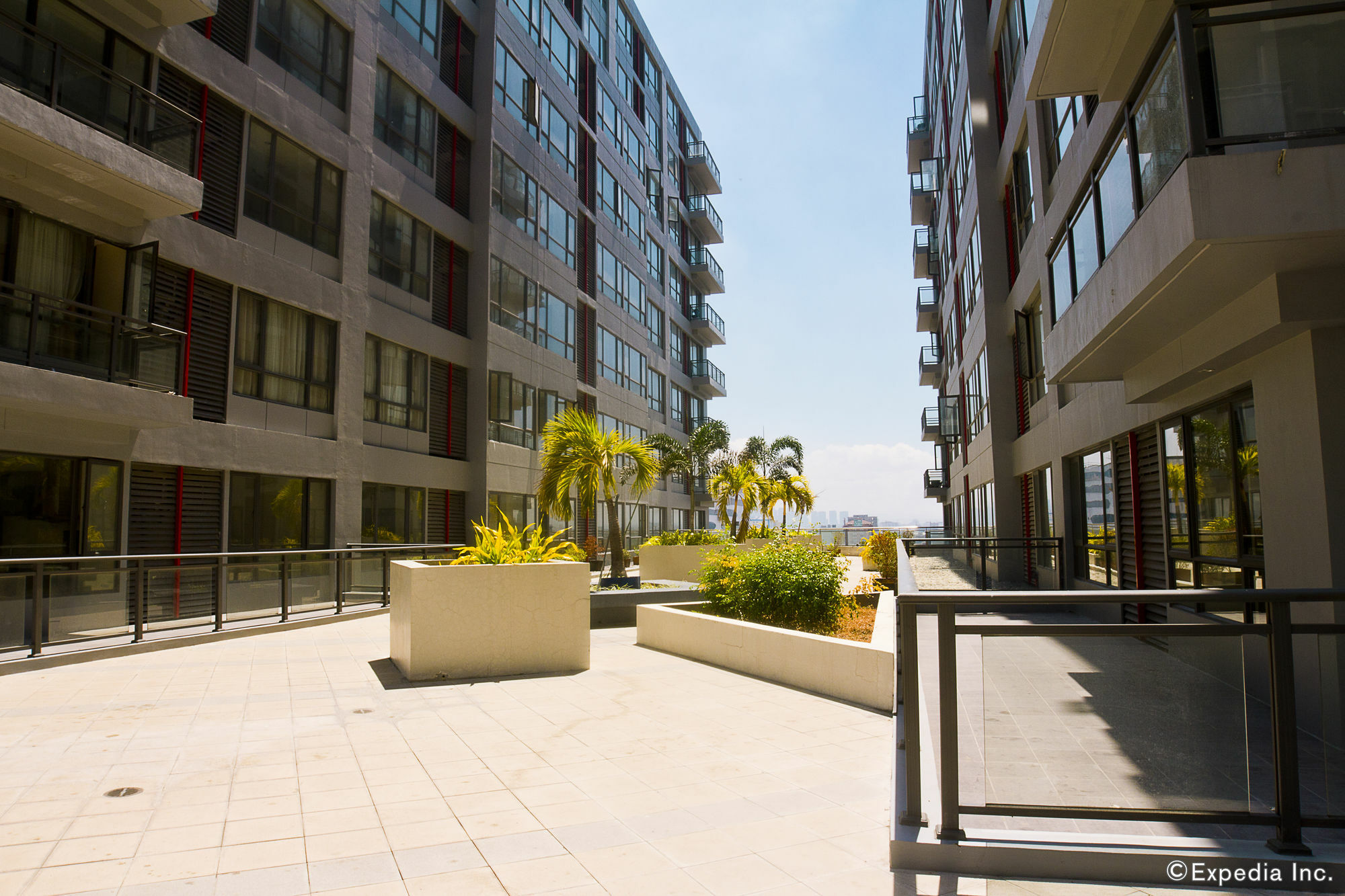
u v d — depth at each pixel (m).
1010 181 18.38
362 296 17.23
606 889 3.36
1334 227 4.88
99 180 11.09
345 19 17.09
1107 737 3.62
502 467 22.44
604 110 33.53
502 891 3.33
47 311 10.95
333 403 16.41
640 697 7.27
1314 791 3.49
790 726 6.20
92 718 6.37
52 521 11.15
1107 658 3.65
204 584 10.78
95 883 3.38
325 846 3.81
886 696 6.71
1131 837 3.58
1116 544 11.68
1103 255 7.39
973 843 3.56
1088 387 12.54
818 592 10.02
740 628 8.64
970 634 3.74
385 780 4.84
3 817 4.18
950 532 32.00
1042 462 16.06
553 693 7.44
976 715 3.71
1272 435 6.47
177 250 12.83
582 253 31.05
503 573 8.47
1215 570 8.15
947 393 35.47
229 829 4.02
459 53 22.30
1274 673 3.53
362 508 17.50
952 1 23.70
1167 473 9.48
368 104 17.75
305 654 9.62
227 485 13.83
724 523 29.62
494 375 22.39
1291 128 5.14
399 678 8.16
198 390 13.37
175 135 12.74
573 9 31.16
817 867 3.60
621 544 19.09
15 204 10.72
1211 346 6.81
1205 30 5.36
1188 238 5.17
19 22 10.33
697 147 49.50
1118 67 8.02
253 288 14.34
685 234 47.31
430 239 20.45
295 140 15.55
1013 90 16.88
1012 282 18.67
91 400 10.61
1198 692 3.58
